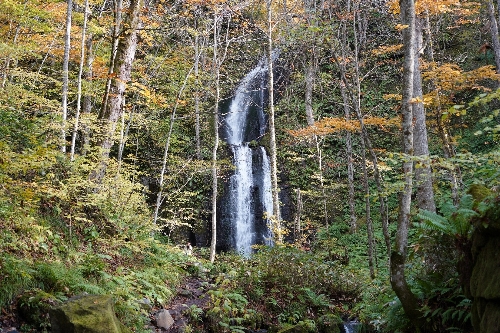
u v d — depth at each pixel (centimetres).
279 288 902
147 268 802
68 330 436
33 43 1213
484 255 395
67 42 1072
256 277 896
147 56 1477
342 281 970
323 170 1995
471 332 432
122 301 602
